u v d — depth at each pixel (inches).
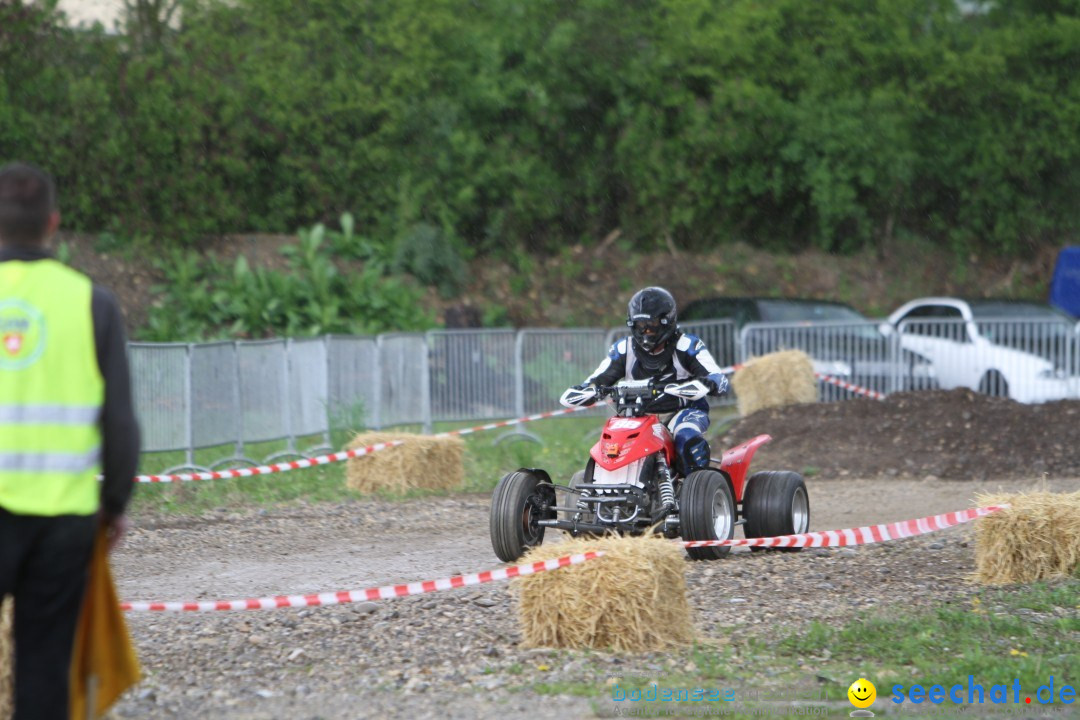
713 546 1000.2
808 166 3376.0
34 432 459.5
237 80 2933.1
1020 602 850.8
